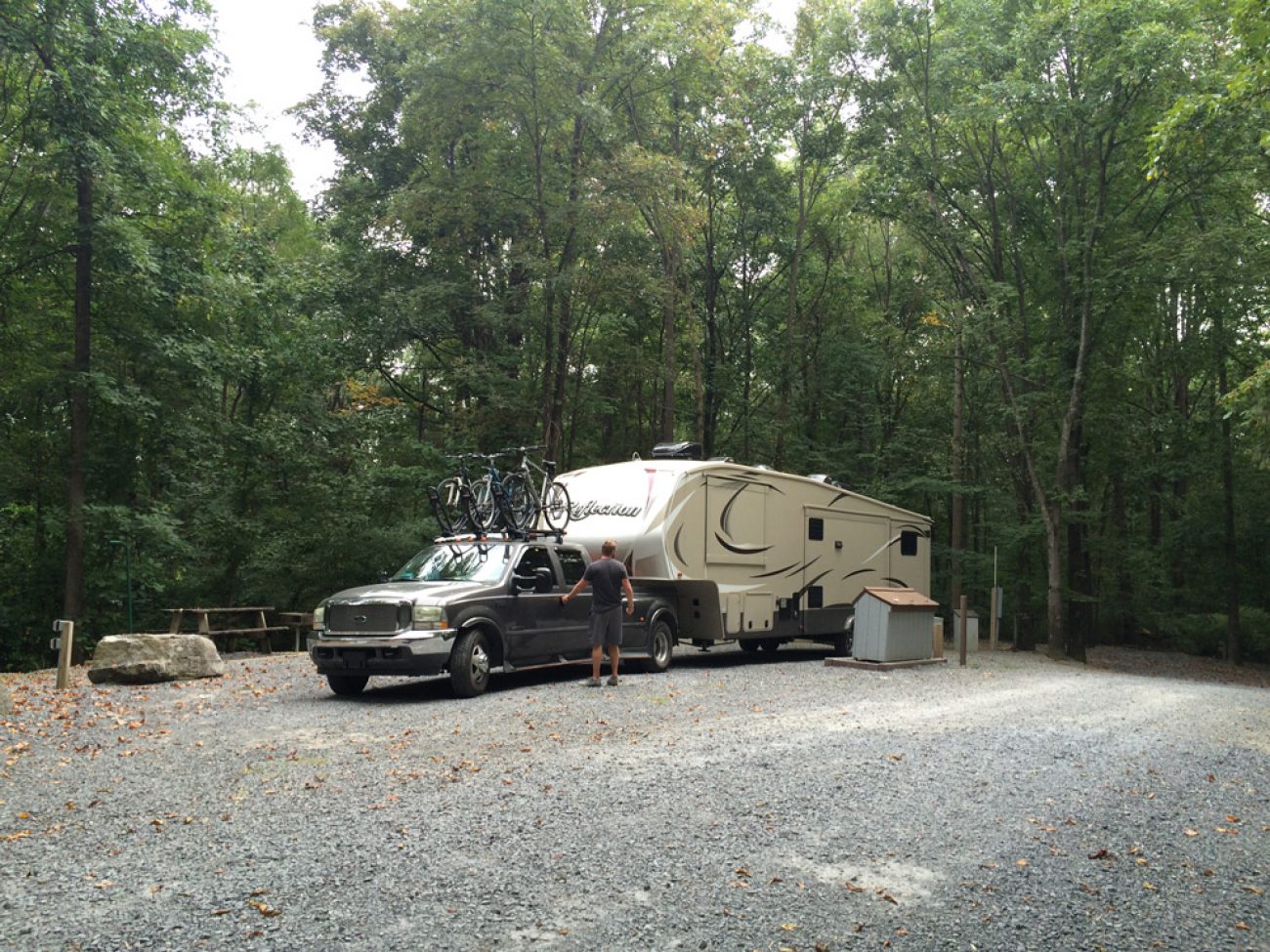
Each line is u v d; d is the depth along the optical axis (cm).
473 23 2203
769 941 429
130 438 2133
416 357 3016
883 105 2752
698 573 1543
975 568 3105
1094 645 3622
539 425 2483
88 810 627
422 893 477
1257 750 938
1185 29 2161
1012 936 442
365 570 2414
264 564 2350
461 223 2441
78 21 1823
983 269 2884
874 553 2002
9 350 2027
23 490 2122
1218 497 3188
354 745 839
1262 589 3350
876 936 438
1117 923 463
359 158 2794
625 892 483
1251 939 449
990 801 682
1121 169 2542
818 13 2919
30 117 1839
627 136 2656
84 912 450
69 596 1902
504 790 679
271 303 2483
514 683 1300
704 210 2908
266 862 521
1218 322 2795
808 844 569
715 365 3228
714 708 1066
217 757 791
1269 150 2131
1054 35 2278
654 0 2373
